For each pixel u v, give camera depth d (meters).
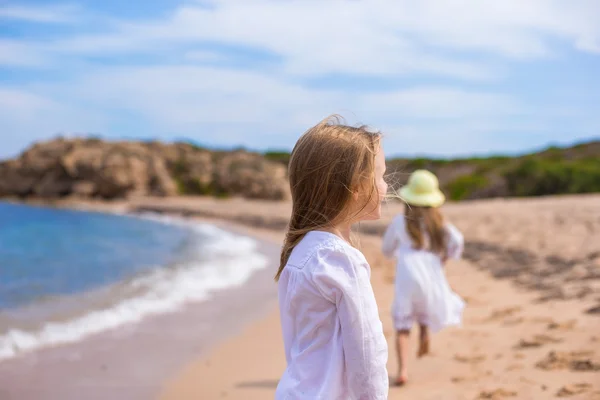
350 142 1.53
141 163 56.38
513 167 48.09
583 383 3.96
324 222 1.55
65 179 58.00
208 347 6.34
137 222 34.50
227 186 56.28
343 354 1.45
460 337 5.68
